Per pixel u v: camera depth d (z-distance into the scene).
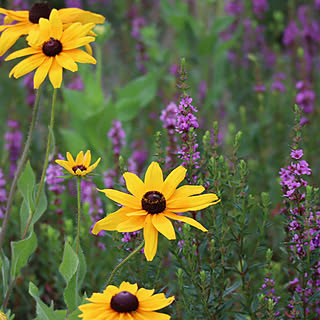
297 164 2.56
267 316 2.61
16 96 5.25
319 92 5.46
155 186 2.10
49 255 3.55
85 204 3.12
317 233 2.46
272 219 3.66
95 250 3.22
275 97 5.32
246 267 2.80
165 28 8.64
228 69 6.77
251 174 4.25
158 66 6.66
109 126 4.97
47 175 3.57
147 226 1.96
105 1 8.85
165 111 3.15
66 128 5.12
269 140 4.95
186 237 2.45
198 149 2.97
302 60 4.96
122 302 1.85
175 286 3.01
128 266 2.66
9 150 4.80
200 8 7.29
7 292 2.72
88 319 1.83
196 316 2.65
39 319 2.33
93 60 2.37
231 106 6.25
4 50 2.47
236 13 7.34
